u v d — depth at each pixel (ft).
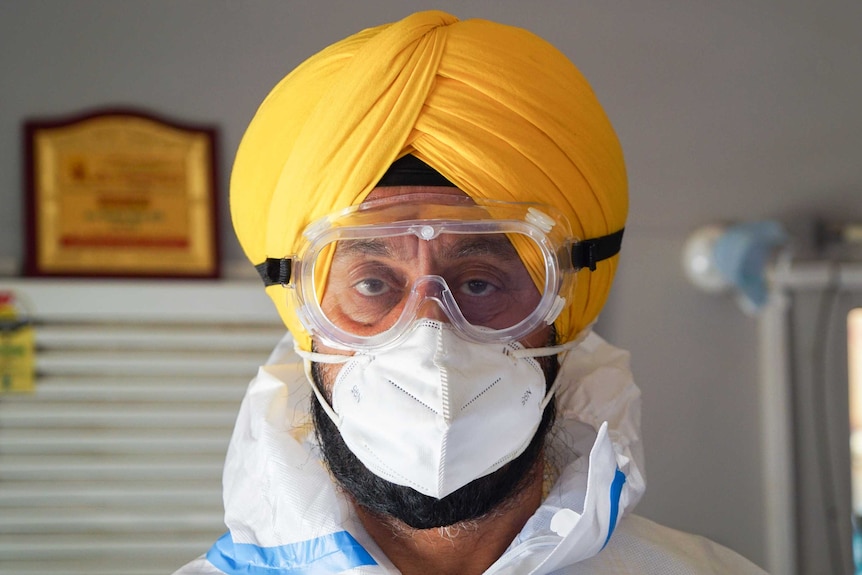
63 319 6.78
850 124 7.63
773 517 7.28
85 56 7.14
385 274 3.60
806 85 7.59
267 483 3.86
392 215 3.47
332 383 3.70
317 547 3.64
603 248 3.82
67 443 6.81
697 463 7.37
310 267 3.58
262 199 3.79
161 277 6.97
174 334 6.81
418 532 3.67
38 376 6.77
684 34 7.50
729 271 7.06
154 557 6.89
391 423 3.40
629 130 7.44
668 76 7.48
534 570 3.43
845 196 7.63
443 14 3.74
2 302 6.72
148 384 6.82
